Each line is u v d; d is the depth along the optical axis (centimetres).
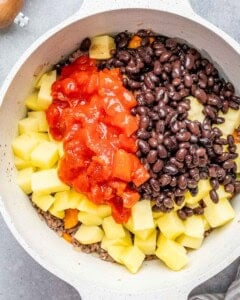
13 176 45
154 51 44
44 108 45
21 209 44
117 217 44
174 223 44
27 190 45
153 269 46
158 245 45
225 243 45
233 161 44
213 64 45
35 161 44
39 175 44
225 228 45
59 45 44
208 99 44
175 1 42
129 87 44
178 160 42
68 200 44
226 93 45
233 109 45
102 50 45
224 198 45
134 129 42
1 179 43
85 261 45
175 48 45
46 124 45
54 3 50
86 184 43
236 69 44
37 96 45
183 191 43
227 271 52
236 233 44
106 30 45
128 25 44
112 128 42
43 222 46
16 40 51
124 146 42
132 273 45
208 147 43
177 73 44
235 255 42
